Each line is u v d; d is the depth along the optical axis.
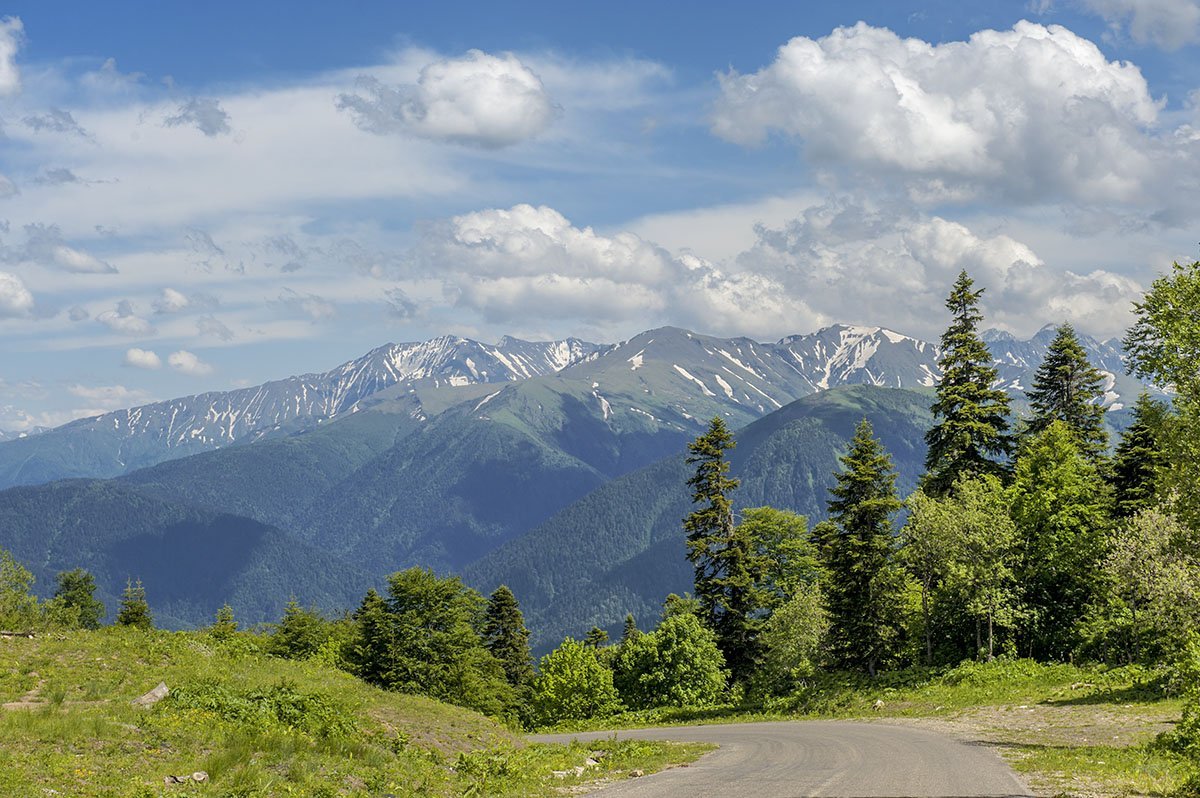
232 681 24.12
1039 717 28.56
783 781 16.73
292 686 23.67
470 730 26.16
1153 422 22.14
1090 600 44.38
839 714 39.81
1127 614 36.84
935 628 48.66
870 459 49.12
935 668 43.97
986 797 14.12
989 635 44.03
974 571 43.75
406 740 21.23
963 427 52.22
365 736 21.23
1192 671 18.05
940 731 27.31
